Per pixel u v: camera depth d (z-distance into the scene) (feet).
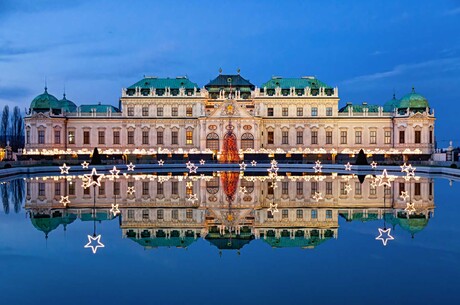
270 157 468.34
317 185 214.07
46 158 465.47
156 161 426.10
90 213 133.49
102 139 491.72
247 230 108.78
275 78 508.53
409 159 463.42
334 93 491.31
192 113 489.26
